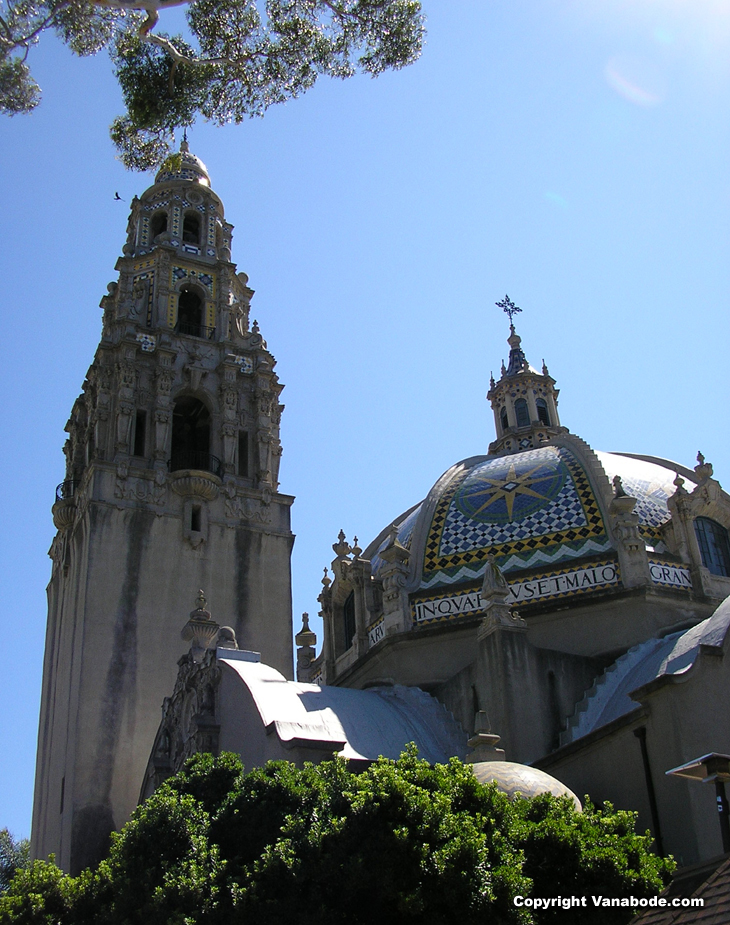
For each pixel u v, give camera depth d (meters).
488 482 40.25
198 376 48.09
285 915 20.08
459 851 19.19
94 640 39.94
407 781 20.98
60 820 38.06
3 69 24.42
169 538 43.41
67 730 39.47
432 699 33.97
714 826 24.58
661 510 38.41
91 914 25.19
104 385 46.59
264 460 47.69
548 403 52.38
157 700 40.03
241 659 32.50
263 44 26.59
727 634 27.33
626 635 33.97
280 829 21.41
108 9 25.42
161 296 49.22
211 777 24.73
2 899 25.91
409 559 38.44
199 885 21.11
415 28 26.31
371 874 19.41
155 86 27.11
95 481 42.88
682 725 25.81
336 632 41.75
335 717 30.73
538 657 32.56
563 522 37.06
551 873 20.39
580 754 28.91
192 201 53.81
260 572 44.94
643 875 19.97
